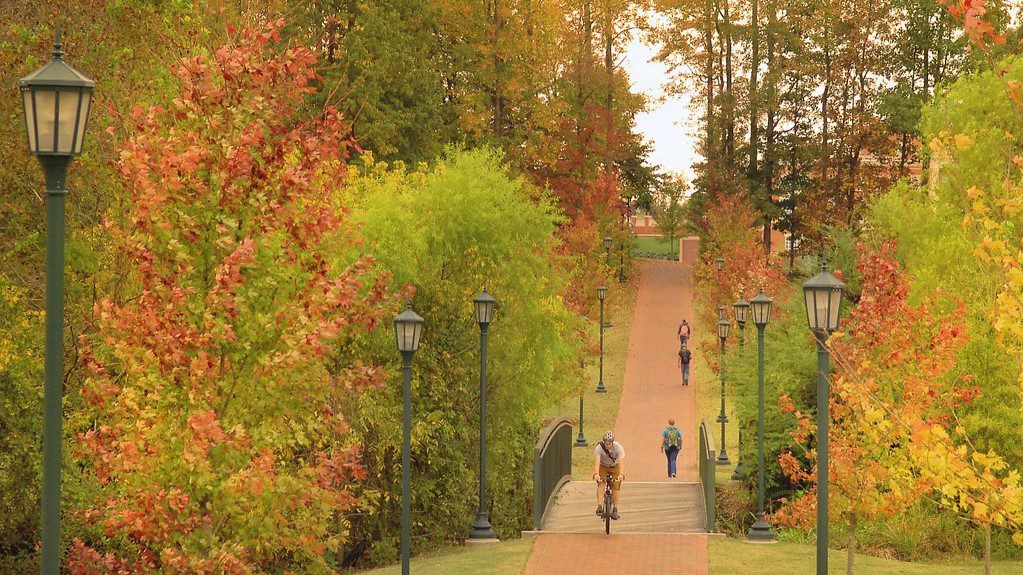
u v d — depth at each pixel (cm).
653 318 6028
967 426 1791
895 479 1456
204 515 1026
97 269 1658
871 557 1762
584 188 6550
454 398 2270
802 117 6819
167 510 987
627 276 6981
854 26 6431
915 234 2633
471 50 5372
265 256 1059
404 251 2166
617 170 7231
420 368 2205
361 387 1141
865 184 6372
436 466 2206
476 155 2541
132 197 1022
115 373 1395
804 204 6712
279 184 1057
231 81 1034
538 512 2133
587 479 3191
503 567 1648
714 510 2173
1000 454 1798
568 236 5247
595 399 4575
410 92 4722
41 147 714
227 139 1025
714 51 7019
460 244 2416
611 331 5759
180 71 1044
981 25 859
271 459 984
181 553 1001
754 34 6575
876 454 1507
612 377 4916
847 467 1465
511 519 2581
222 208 1038
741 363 2867
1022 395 1122
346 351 2070
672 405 4459
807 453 1650
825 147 6562
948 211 2505
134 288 1194
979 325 1798
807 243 6756
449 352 2278
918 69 6275
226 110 1025
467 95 5278
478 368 2380
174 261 1022
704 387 4712
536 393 2572
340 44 4500
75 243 1630
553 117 5719
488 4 5412
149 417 1007
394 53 4600
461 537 2314
